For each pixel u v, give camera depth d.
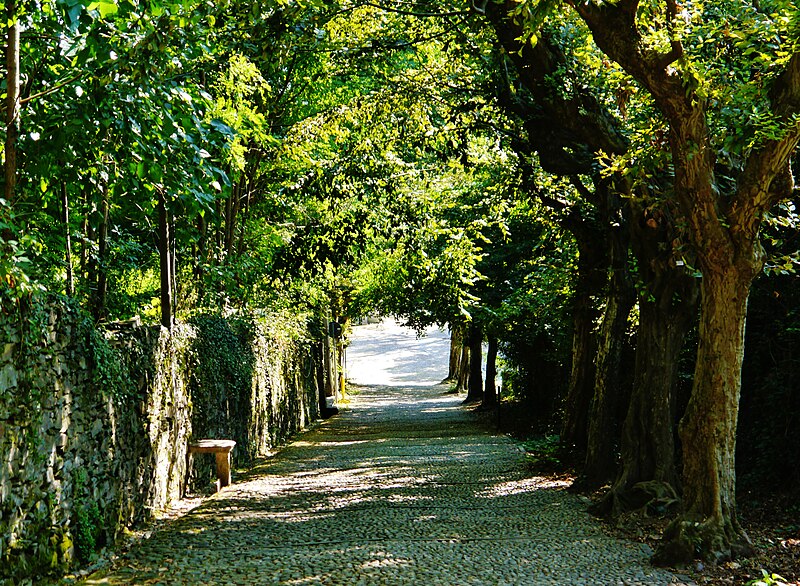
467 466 13.82
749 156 6.88
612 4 6.79
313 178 16.55
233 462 13.91
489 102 11.85
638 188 9.30
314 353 28.00
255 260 16.03
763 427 9.48
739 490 9.38
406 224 17.53
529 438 18.11
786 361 9.20
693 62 6.61
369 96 15.00
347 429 23.80
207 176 7.95
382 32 12.78
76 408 7.18
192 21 6.89
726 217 6.79
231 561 7.05
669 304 9.47
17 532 5.88
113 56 6.50
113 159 8.04
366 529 8.47
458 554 7.14
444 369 55.03
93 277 10.64
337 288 27.52
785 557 6.73
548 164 10.59
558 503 10.11
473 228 18.30
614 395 11.12
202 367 12.23
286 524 8.86
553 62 9.71
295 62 14.64
